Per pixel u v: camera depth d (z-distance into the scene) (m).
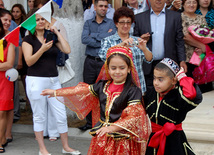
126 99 3.13
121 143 3.16
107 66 3.28
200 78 5.63
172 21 5.00
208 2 5.63
